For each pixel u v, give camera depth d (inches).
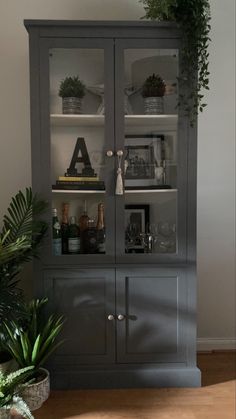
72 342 80.0
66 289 79.4
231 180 97.0
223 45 94.0
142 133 79.9
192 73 76.6
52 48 75.7
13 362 76.6
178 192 79.1
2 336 75.7
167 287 80.5
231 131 95.9
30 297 90.4
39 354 73.4
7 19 90.7
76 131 79.7
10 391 66.0
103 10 92.0
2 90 91.6
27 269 90.2
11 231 75.4
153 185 80.7
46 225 77.5
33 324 75.3
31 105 76.4
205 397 77.2
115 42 76.2
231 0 93.4
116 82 77.2
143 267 79.7
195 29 75.0
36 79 75.9
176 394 78.4
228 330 99.3
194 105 77.1
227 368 89.1
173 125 79.7
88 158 80.2
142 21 75.4
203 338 99.1
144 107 79.7
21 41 91.1
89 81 78.2
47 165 77.6
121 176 78.3
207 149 96.1
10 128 92.3
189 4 73.8
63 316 79.6
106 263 79.6
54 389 80.0
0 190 92.7
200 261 98.2
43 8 91.2
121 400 76.3
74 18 91.9
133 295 80.3
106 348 80.7
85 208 81.4
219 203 97.3
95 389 80.5
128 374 80.7
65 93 78.7
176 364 81.6
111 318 79.9
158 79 78.5
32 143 77.0
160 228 81.3
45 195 77.9
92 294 79.7
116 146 78.5
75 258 79.0
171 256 79.8
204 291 98.8
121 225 79.4
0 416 63.7
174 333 81.1
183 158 78.6
